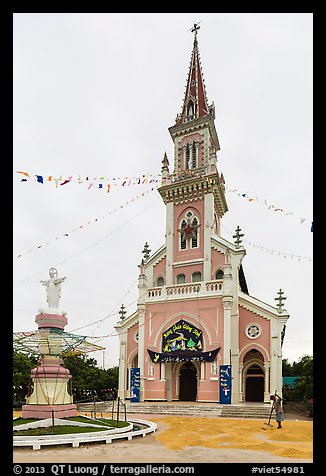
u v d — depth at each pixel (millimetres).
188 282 39344
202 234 39844
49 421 19609
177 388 36375
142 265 40594
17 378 36062
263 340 35281
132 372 36500
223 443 16672
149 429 19406
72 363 46688
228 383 32062
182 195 41625
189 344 34938
